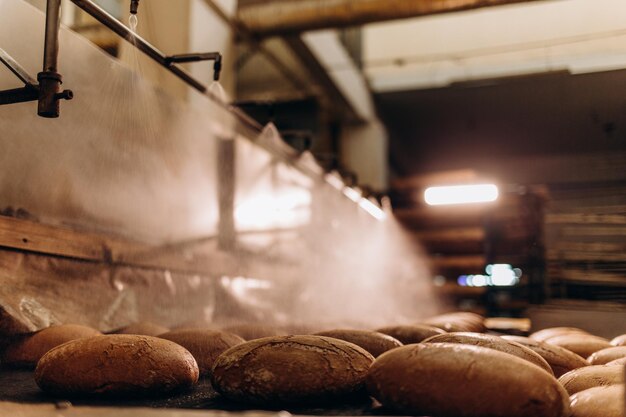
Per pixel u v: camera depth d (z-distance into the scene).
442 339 1.13
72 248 1.90
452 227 5.70
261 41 5.39
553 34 6.68
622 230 5.12
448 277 5.75
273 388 0.92
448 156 9.38
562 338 1.71
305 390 0.92
